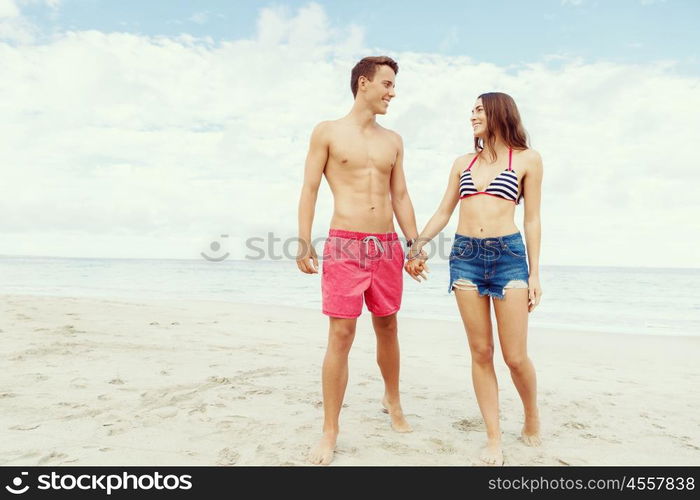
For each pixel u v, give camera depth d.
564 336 7.78
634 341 7.33
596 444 2.98
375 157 2.90
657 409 3.71
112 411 3.30
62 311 7.95
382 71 2.90
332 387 2.72
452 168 2.99
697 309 12.95
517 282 2.65
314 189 2.94
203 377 4.21
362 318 9.54
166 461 2.59
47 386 3.82
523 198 2.78
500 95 2.76
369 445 2.87
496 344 6.81
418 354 5.89
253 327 7.54
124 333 6.21
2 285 18.53
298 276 27.34
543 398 3.98
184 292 16.61
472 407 3.67
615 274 33.97
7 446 2.73
